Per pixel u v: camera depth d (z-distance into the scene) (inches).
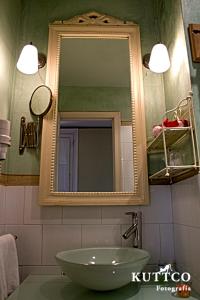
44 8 68.6
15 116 60.8
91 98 63.6
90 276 37.3
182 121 46.4
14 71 62.9
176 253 53.1
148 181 57.4
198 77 46.2
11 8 60.3
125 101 63.5
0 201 53.7
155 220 55.8
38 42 65.9
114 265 36.8
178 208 52.0
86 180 58.3
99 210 56.1
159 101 62.9
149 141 59.9
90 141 60.9
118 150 60.4
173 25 55.7
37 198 56.2
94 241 54.6
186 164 48.1
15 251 48.2
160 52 56.1
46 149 57.9
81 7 68.8
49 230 54.8
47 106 59.8
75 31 65.8
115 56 66.3
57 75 63.2
